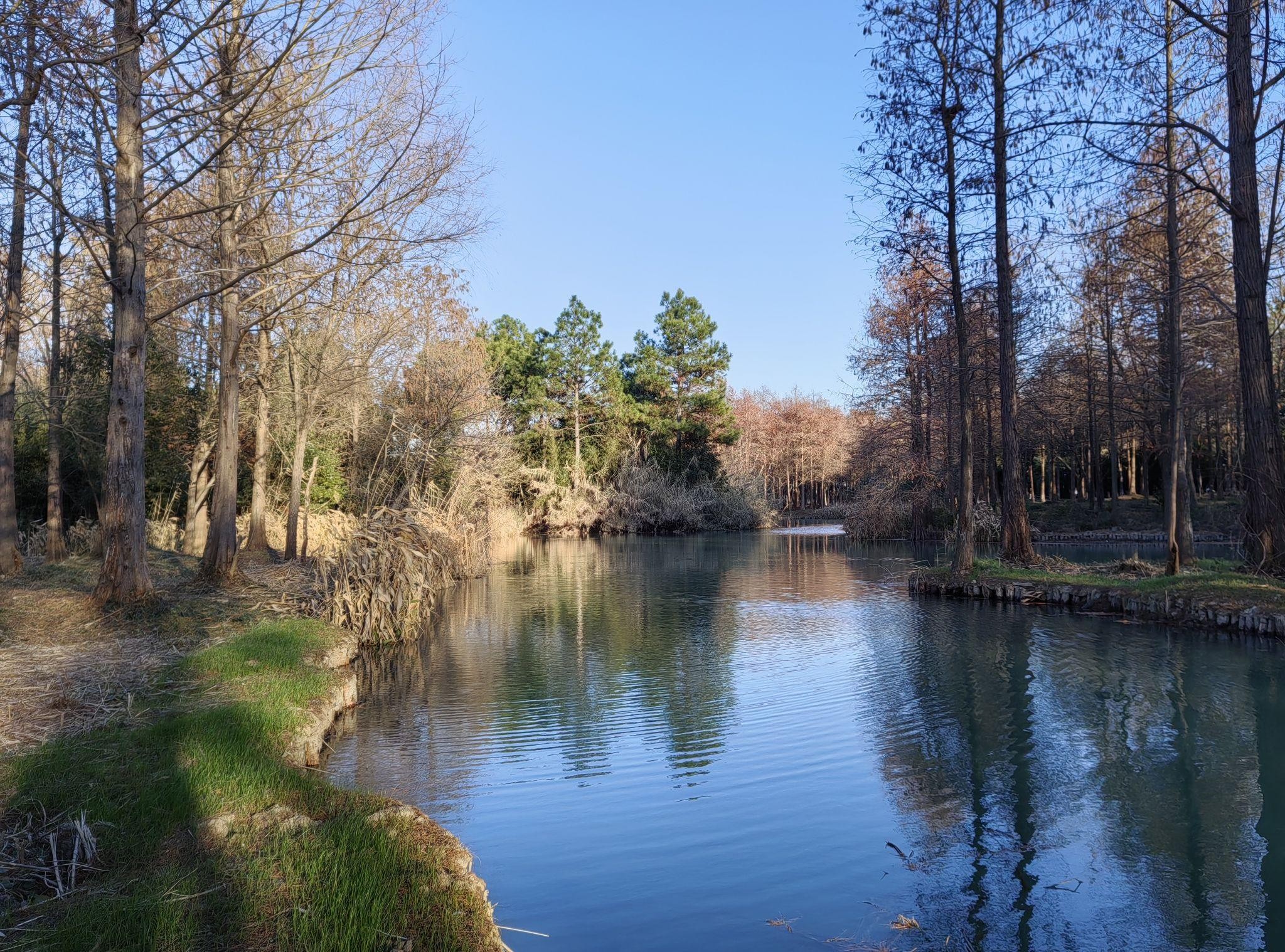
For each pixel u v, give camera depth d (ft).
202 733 19.11
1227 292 62.23
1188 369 73.31
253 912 11.72
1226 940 13.55
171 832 14.21
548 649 40.22
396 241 41.73
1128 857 16.66
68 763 16.78
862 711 27.84
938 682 31.94
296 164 36.04
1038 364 99.25
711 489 164.04
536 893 15.16
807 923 14.05
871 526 116.67
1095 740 24.26
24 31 26.86
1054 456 141.18
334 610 39.68
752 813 19.03
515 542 115.96
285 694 24.29
